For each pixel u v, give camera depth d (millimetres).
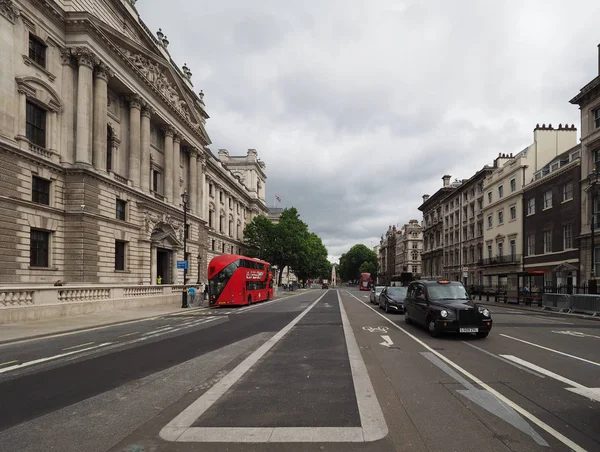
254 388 6250
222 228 64375
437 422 4719
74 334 13539
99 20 27672
